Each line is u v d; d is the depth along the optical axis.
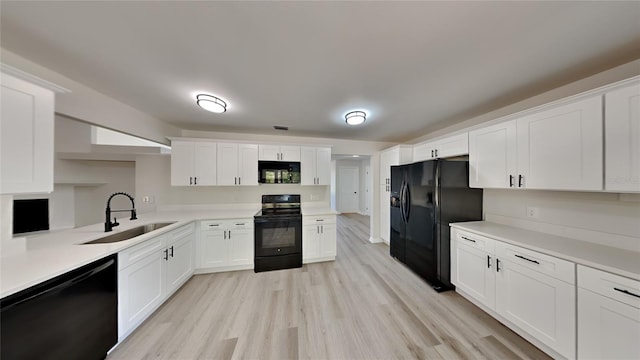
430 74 1.67
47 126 1.28
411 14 1.07
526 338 1.66
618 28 1.15
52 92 1.31
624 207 1.51
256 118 2.80
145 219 2.66
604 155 1.35
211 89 1.93
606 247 1.55
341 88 1.92
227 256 2.94
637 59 1.45
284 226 3.03
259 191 3.62
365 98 2.14
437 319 1.92
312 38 1.26
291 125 3.14
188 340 1.68
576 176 1.49
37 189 1.24
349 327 1.82
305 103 2.27
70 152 4.51
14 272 1.15
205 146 3.15
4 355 0.99
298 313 2.02
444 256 2.44
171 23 1.13
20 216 4.30
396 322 1.89
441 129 3.37
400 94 2.04
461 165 2.50
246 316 1.97
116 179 5.15
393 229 3.42
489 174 2.18
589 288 1.28
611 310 1.20
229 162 3.22
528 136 1.80
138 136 2.51
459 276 2.31
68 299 1.25
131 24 1.14
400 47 1.34
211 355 1.54
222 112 2.49
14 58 1.41
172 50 1.37
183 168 3.08
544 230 1.98
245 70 1.62
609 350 1.20
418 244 2.73
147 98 2.14
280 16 1.09
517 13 1.06
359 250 3.83
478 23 1.13
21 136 1.18
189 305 2.15
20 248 1.44
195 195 3.43
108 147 4.73
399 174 3.24
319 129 3.38
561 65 1.54
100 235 1.89
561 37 1.24
